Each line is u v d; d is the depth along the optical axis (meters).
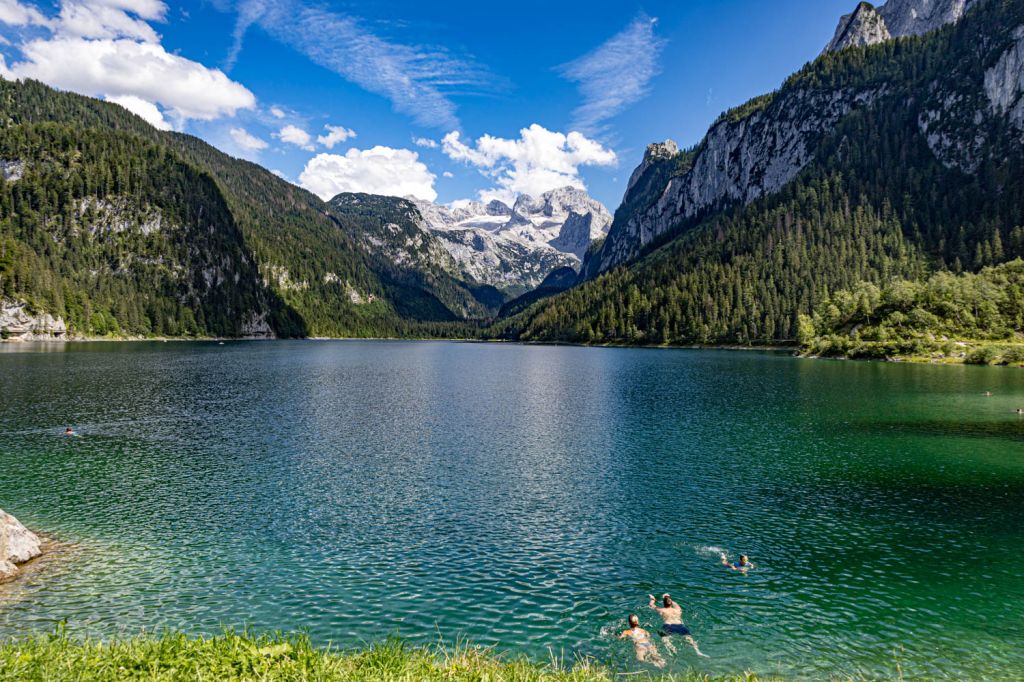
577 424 61.81
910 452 48.97
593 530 30.89
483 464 44.69
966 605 23.03
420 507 34.44
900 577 25.50
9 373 108.44
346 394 87.31
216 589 23.81
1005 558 27.52
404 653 17.00
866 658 19.31
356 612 22.11
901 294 172.12
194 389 89.94
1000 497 36.66
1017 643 20.23
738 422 62.94
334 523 31.66
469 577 25.23
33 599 22.62
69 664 13.17
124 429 57.56
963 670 18.61
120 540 28.94
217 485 38.59
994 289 166.38
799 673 18.42
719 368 134.38
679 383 102.69
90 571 25.34
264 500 35.56
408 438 54.22
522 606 22.75
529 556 27.55
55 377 101.94
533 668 16.78
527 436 55.44
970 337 155.88
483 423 62.53
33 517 32.00
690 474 42.06
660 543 29.19
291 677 13.09
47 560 26.45
